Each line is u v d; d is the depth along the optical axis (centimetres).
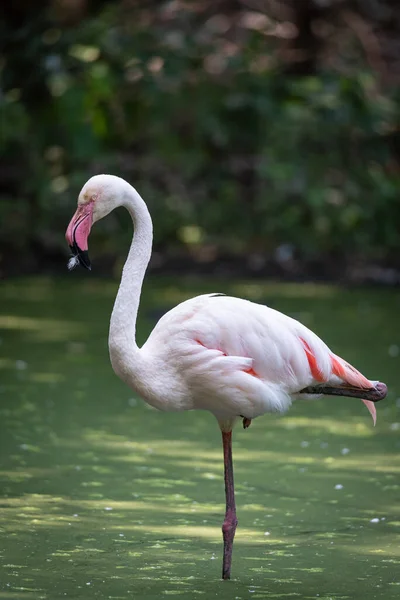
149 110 2008
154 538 673
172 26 2178
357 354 1209
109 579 602
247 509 733
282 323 631
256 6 2273
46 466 820
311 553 651
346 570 622
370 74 2128
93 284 1794
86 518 706
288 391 632
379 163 2075
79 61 1964
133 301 612
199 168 2061
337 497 759
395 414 1012
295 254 1986
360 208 1986
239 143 2050
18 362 1180
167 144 2034
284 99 2056
